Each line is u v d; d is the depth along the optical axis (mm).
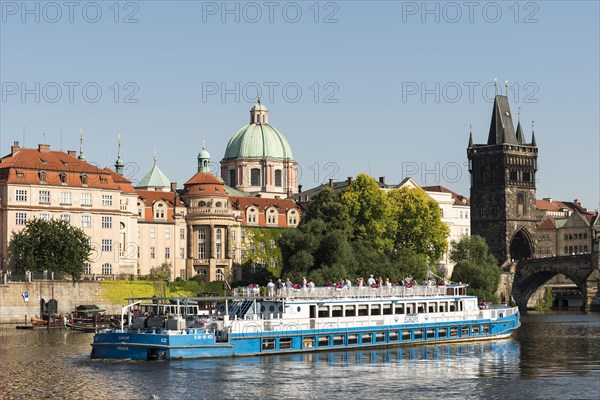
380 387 99625
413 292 138750
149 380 102625
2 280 185125
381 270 195125
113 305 195750
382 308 133375
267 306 125500
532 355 126688
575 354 128500
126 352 116500
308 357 119938
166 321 117375
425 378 105375
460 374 108312
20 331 168875
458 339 142000
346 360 118312
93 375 105875
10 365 115375
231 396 94688
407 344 135000
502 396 94938
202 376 104875
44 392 97000
